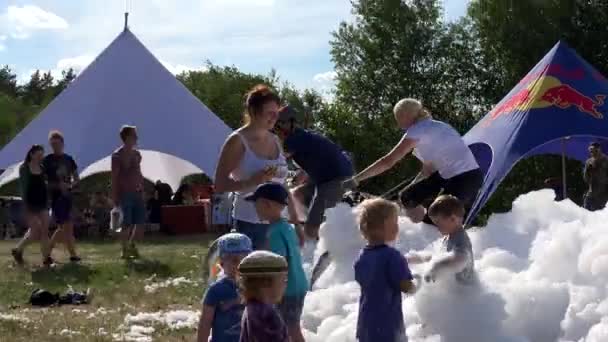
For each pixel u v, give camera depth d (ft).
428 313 19.20
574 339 18.57
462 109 140.15
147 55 62.13
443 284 19.03
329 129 139.64
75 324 27.81
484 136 44.47
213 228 67.77
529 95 44.04
